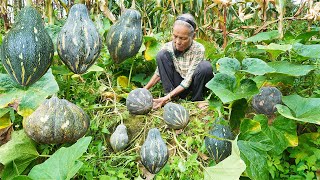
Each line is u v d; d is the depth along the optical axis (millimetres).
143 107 2840
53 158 1886
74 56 1159
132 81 3885
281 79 2920
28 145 2238
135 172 2432
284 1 3230
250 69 2463
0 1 3379
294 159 2580
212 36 4695
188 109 3064
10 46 1111
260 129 2334
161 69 3428
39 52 1126
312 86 3117
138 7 4828
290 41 3535
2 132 2439
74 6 1200
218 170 1969
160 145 2166
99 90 3281
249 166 2221
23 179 1727
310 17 3822
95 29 1200
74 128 2172
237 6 5543
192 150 2604
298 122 2703
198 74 3201
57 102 2178
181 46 3176
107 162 2443
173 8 4488
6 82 2166
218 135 2324
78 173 2270
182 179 2273
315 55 2842
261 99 2574
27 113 2076
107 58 3533
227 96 2271
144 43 3779
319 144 2537
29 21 1148
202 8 4496
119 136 2543
